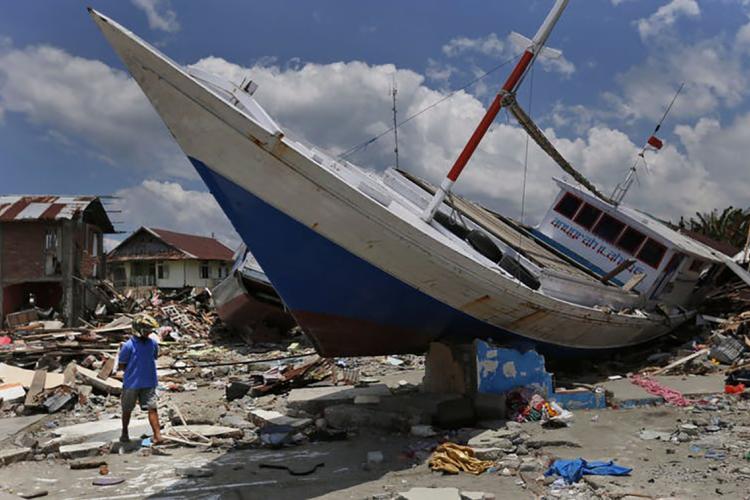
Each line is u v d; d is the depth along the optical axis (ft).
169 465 21.20
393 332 27.71
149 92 21.40
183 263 144.66
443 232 29.55
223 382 40.78
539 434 23.75
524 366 28.14
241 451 23.15
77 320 74.13
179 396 36.09
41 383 32.99
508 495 17.11
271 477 19.62
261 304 62.03
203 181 23.16
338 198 22.93
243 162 22.22
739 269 53.47
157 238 145.18
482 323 28.50
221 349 61.77
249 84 25.23
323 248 23.91
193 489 18.47
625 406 29.17
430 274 25.41
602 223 46.93
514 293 27.84
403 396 28.53
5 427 26.86
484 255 31.17
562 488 17.57
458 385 28.35
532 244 42.14
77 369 36.83
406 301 26.12
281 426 25.58
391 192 32.37
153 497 17.79
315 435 25.12
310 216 23.13
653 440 23.02
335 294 25.45
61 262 73.97
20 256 73.92
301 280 25.02
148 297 97.45
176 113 21.65
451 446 21.20
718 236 110.22
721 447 21.66
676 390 32.30
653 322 43.50
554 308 30.27
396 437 24.64
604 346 39.34
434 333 28.58
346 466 20.74
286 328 67.72
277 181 22.49
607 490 16.85
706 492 16.67
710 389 32.55
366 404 27.84
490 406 26.22
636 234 45.47
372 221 23.65
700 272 52.34
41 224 74.33
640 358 47.01
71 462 21.49
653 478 18.12
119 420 28.02
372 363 48.34
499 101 28.84
